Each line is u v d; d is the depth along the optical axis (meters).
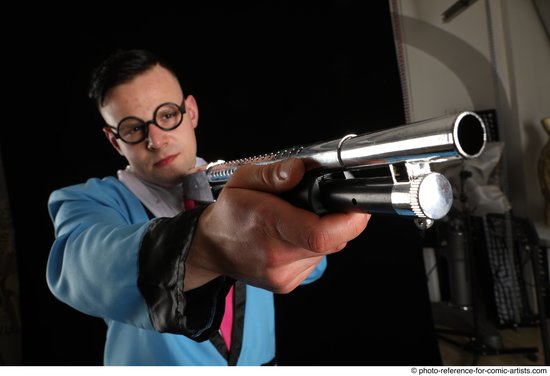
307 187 0.33
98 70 0.77
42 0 1.66
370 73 1.94
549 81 2.45
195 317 0.43
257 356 0.86
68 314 1.78
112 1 1.73
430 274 2.72
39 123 1.70
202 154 1.89
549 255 2.33
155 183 0.82
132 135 0.77
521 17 2.48
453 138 0.25
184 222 0.38
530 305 2.45
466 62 2.73
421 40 2.71
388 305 2.04
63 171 1.72
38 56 1.67
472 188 2.02
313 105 1.96
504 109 2.66
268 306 0.93
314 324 2.04
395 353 2.03
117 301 0.43
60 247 0.62
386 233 2.04
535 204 2.56
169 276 0.38
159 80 0.77
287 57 1.93
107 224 0.60
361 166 0.33
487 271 2.44
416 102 2.79
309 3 1.91
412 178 0.29
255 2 1.88
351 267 2.04
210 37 1.86
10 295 2.04
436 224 2.41
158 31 1.80
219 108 1.89
